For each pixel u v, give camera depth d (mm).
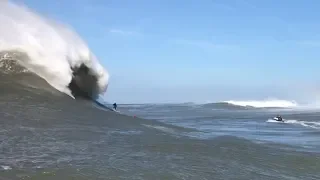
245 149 11648
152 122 16766
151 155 9547
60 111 14562
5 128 11055
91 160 8492
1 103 14125
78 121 13570
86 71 20469
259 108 142375
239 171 8859
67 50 19562
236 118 59750
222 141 12797
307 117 69125
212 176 8172
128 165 8352
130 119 16125
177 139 12250
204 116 67562
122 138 11523
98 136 11461
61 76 18484
